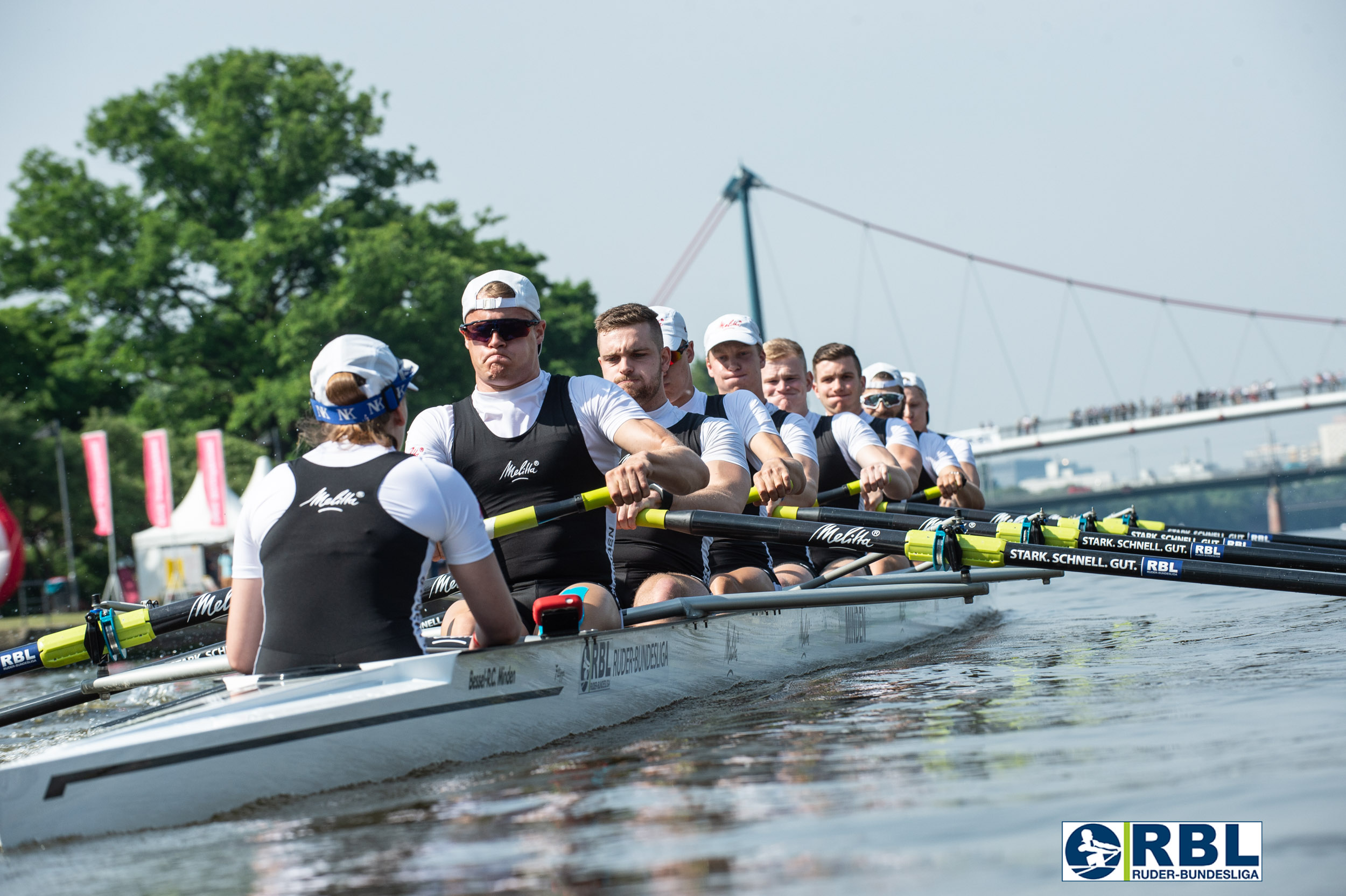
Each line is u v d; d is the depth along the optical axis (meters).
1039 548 16.20
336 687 10.41
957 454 34.25
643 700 14.12
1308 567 15.24
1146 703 11.47
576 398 16.17
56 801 8.75
